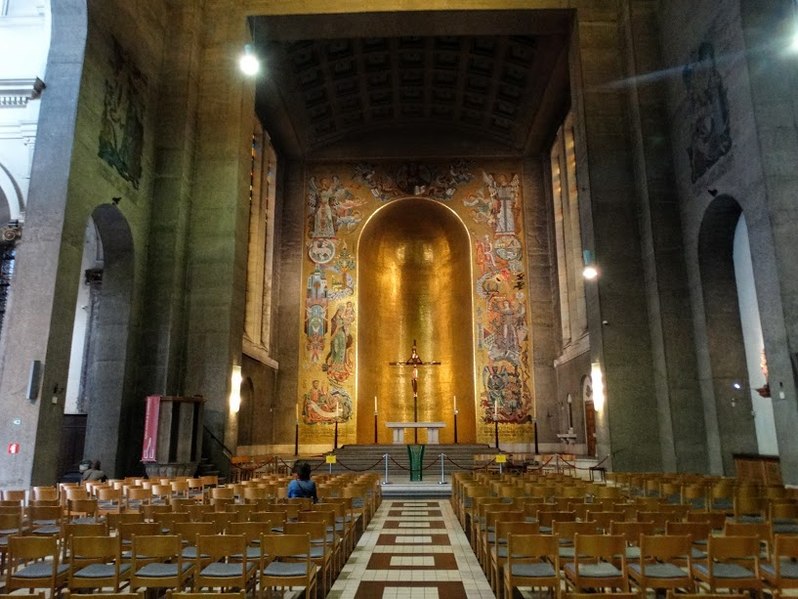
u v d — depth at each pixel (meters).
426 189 26.78
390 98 25.73
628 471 15.00
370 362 27.09
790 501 7.13
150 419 13.82
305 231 26.39
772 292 11.55
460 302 27.11
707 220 14.49
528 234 26.19
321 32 18.50
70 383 19.06
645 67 16.70
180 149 16.56
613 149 16.80
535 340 25.20
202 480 11.20
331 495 9.37
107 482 10.43
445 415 27.38
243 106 17.67
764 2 12.69
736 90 12.87
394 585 6.27
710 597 3.18
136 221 15.34
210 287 16.36
